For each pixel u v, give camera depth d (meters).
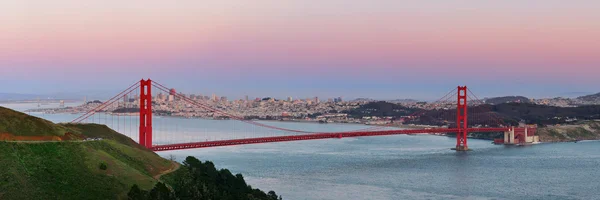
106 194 104.31
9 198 94.75
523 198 170.38
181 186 114.69
